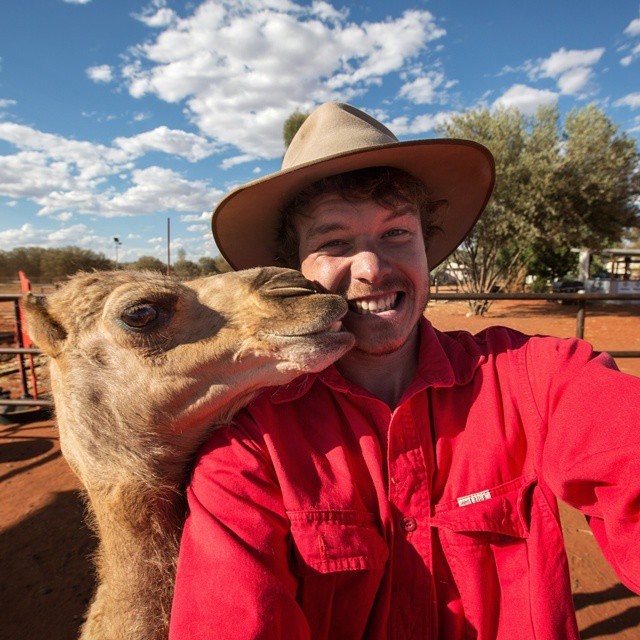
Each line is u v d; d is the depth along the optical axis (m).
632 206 6.11
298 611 0.34
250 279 0.53
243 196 0.54
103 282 0.57
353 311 0.49
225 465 0.41
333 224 0.48
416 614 0.39
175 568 0.50
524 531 0.39
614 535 0.33
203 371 0.50
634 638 0.87
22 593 1.03
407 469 0.41
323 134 0.49
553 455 0.36
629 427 0.32
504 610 0.38
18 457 1.69
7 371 2.77
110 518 0.51
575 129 5.83
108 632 0.48
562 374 0.40
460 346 0.48
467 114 5.98
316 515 0.38
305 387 0.46
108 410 0.53
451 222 0.71
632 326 5.12
